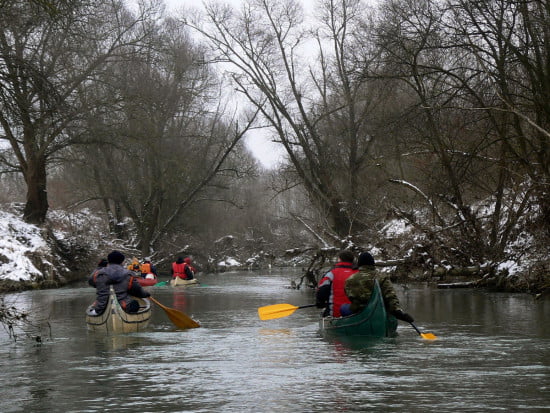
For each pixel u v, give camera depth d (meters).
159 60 32.50
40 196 32.53
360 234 25.94
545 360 8.71
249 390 6.98
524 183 19.83
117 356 9.60
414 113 23.28
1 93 16.69
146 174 39.75
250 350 9.95
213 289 25.95
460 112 23.27
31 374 8.20
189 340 11.25
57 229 35.41
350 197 31.55
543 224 18.95
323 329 11.80
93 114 29.03
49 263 28.47
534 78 19.84
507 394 6.64
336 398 6.53
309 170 37.06
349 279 11.38
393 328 11.46
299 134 36.56
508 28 20.19
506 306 16.06
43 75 17.16
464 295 19.28
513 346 9.98
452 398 6.48
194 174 42.81
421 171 23.56
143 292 13.24
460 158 22.39
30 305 18.86
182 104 39.41
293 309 13.26
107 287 13.02
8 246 26.67
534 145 20.92
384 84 24.97
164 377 7.84
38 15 16.84
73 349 10.40
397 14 23.39
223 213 53.06
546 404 6.20
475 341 10.52
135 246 43.72
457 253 21.83
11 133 29.58
